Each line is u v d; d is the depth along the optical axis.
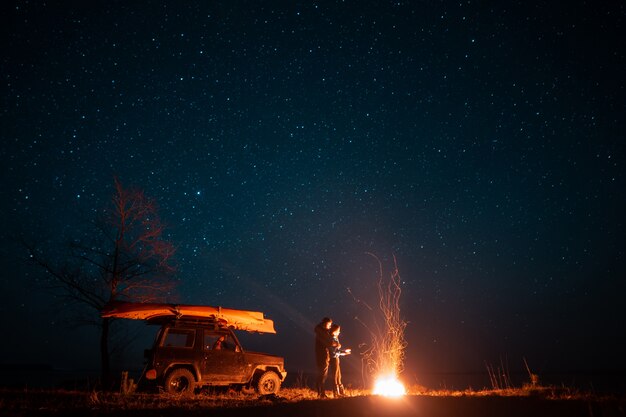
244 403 9.79
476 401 8.14
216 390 12.18
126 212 17.70
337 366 10.78
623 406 7.14
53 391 11.82
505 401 8.02
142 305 12.16
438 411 7.67
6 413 8.26
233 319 12.60
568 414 7.05
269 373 12.44
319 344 10.71
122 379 11.89
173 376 11.52
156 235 17.98
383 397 9.03
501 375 14.91
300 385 15.28
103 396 10.80
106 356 16.89
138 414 8.37
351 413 7.86
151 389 11.54
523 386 12.07
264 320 13.11
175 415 8.30
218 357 11.98
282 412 8.20
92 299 17.06
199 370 11.73
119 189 17.73
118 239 17.55
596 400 7.70
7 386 15.04
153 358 11.55
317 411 8.10
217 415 8.19
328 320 10.86
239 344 12.38
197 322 12.23
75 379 17.84
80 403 9.76
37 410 8.66
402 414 7.62
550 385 12.17
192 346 11.90
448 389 13.23
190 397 10.79
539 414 7.14
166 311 12.19
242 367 12.13
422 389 12.51
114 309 12.09
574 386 11.83
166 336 11.86
